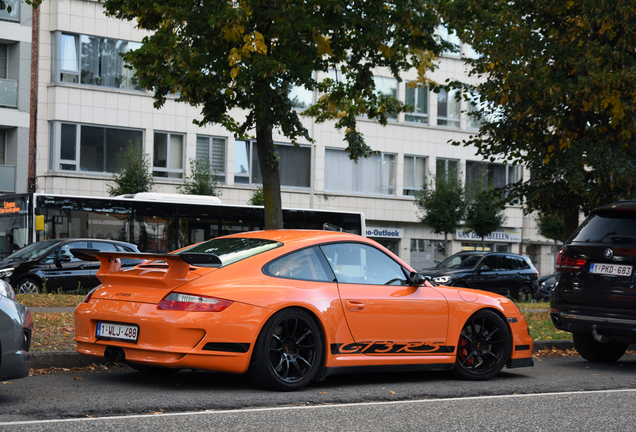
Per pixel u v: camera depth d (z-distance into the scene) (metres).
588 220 9.18
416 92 40.88
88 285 18.53
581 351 9.77
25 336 5.69
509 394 6.79
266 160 13.84
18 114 31.34
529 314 15.23
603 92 13.25
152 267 6.79
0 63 31.59
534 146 15.36
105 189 32.62
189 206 23.19
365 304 6.86
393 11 14.02
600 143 14.52
